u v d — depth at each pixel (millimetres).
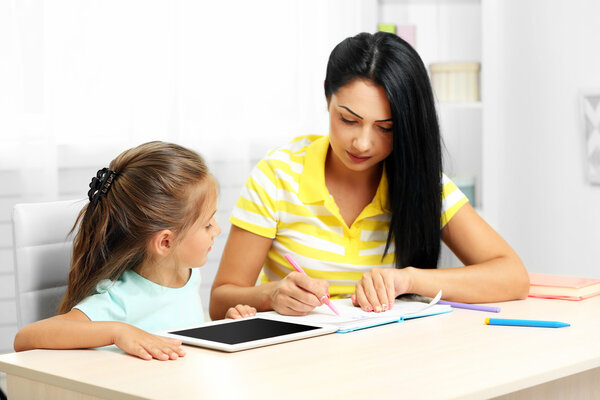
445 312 1299
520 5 2650
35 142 2203
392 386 868
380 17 2912
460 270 1403
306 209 1499
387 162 1476
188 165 1286
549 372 934
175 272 1340
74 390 927
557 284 1451
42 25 2199
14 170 2188
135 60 2355
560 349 1036
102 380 917
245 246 1514
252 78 2572
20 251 1380
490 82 2699
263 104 2607
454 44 2908
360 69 1350
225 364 978
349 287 1494
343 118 1379
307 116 2689
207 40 2477
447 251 2301
